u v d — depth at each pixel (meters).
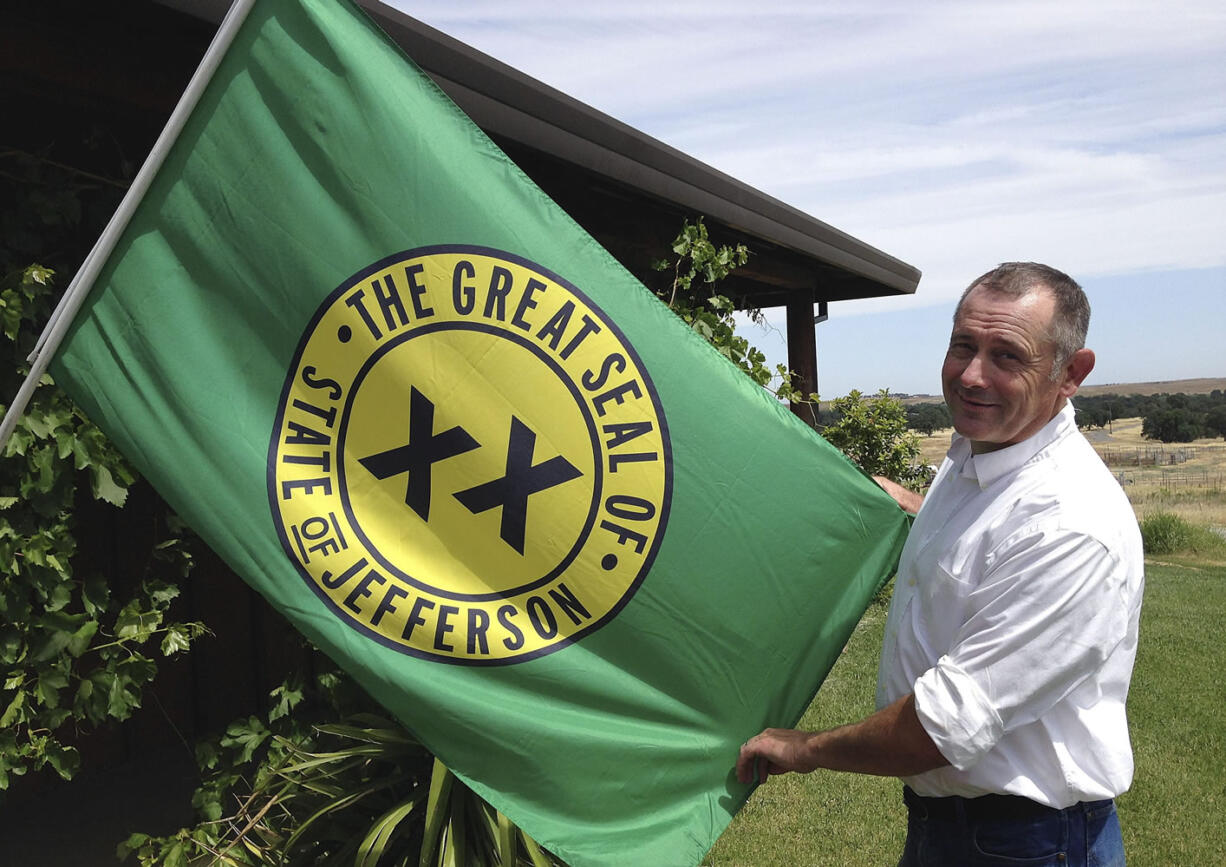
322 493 2.29
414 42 2.99
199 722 4.88
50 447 2.84
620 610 2.33
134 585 4.50
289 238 2.27
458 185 2.28
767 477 2.39
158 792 4.34
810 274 7.24
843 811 4.72
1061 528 1.89
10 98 3.22
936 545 2.12
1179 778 5.12
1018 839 2.01
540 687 2.29
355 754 2.98
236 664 5.07
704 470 2.36
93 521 4.32
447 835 2.69
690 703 2.35
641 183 4.17
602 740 2.27
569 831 2.24
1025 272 1.99
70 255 3.46
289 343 2.29
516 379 2.30
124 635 3.14
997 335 1.95
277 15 2.25
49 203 3.03
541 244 2.31
